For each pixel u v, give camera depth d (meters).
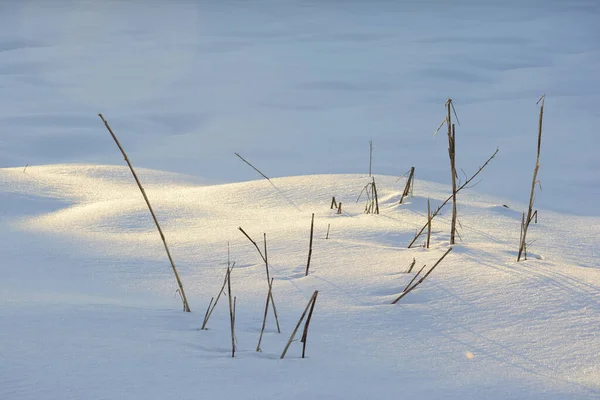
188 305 4.78
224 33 66.69
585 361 3.76
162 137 25.62
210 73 42.47
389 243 7.21
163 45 57.34
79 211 9.02
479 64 44.00
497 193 15.27
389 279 5.41
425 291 5.06
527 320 4.44
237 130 26.73
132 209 8.70
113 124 26.89
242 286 5.47
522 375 3.54
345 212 9.11
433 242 7.21
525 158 19.89
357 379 3.39
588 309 4.60
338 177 11.22
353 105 31.94
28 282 5.64
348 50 52.75
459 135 24.34
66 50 53.16
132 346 3.75
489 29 64.81
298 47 55.66
